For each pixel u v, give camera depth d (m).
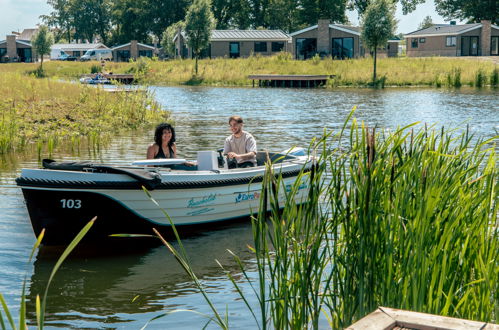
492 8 77.50
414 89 38.88
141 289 5.70
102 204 7.00
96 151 13.88
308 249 4.09
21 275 6.01
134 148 14.43
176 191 7.43
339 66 48.38
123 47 84.81
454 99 29.59
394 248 4.13
